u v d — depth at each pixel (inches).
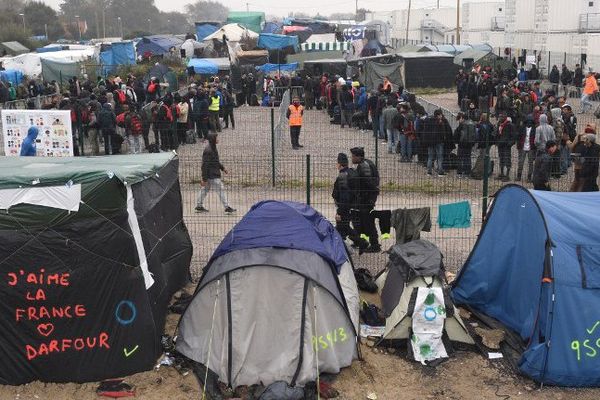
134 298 322.7
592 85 1127.0
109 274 318.3
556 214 336.5
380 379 323.6
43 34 4616.1
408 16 2797.7
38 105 1154.0
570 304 315.6
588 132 576.4
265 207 368.8
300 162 770.8
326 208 585.9
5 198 310.2
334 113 1118.4
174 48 2090.3
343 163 463.2
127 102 902.4
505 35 2016.5
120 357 323.0
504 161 688.4
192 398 308.3
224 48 1983.3
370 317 374.9
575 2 1642.5
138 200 345.4
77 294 317.1
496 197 382.3
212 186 575.8
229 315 320.2
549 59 1605.6
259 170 729.0
